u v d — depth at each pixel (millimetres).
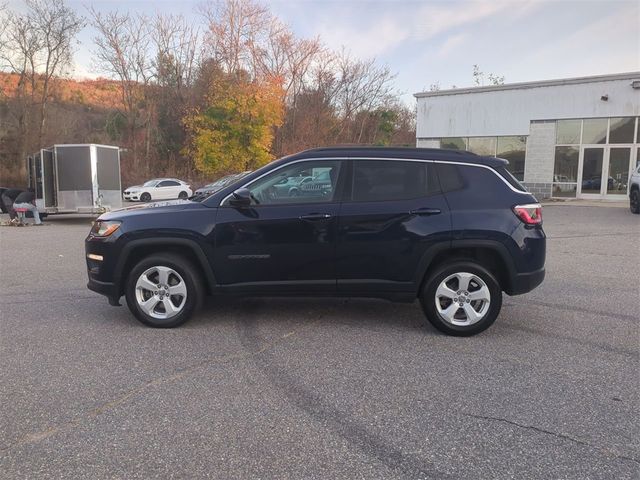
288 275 5129
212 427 3283
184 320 5281
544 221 15766
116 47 37875
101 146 17266
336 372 4176
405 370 4223
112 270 5230
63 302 6395
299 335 5105
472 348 4750
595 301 6414
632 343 4879
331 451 3014
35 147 37406
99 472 2799
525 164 24672
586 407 3572
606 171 23000
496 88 24859
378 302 6375
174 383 3947
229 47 36531
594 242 11367
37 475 2768
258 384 3938
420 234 4992
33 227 16000
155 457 2945
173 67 39594
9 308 6117
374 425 3318
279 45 38938
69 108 41656
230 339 4969
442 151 5270
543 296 6680
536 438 3164
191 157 36625
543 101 23906
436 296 5051
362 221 5023
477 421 3375
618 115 22391
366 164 5164
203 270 5227
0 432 3213
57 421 3354
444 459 2938
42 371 4172
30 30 36469
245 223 5066
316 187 5156
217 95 32000
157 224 5129
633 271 8203
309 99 40750
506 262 5020
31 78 37312
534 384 3951
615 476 2766
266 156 32094
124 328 5309
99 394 3752
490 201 5070
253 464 2881
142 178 38000
